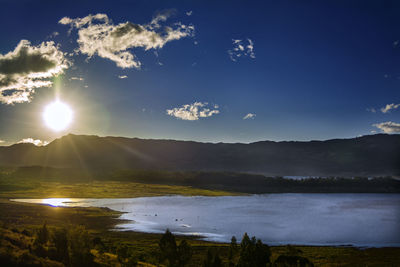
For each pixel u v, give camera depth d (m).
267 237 128.88
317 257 93.25
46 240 49.47
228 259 74.50
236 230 141.25
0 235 44.25
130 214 181.12
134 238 113.25
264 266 58.50
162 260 62.16
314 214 199.75
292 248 88.25
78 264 41.22
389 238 129.88
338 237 131.12
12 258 35.25
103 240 101.94
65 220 148.62
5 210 165.50
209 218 173.62
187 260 62.75
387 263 86.44
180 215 182.50
